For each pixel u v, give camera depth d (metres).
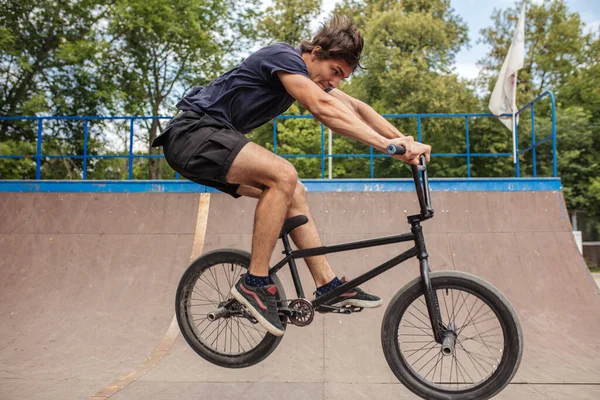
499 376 2.55
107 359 3.81
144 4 16.17
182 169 2.69
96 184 6.26
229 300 2.88
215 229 5.75
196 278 3.04
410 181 6.18
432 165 21.97
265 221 2.61
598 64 26.19
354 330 4.17
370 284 4.93
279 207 2.60
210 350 2.96
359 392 3.25
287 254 2.79
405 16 22.94
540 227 5.66
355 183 6.21
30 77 15.75
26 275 5.12
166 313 4.53
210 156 2.61
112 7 16.06
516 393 3.20
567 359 3.77
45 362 3.74
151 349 3.98
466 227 5.69
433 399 2.62
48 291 4.88
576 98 26.67
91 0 16.03
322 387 3.32
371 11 25.95
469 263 5.25
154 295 4.80
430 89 21.77
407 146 2.47
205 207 6.00
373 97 23.23
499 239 5.54
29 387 3.28
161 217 5.89
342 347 3.94
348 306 2.76
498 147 21.78
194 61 18.39
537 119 24.06
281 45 2.68
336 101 2.53
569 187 24.00
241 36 20.23
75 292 4.86
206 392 3.21
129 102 17.09
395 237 2.69
